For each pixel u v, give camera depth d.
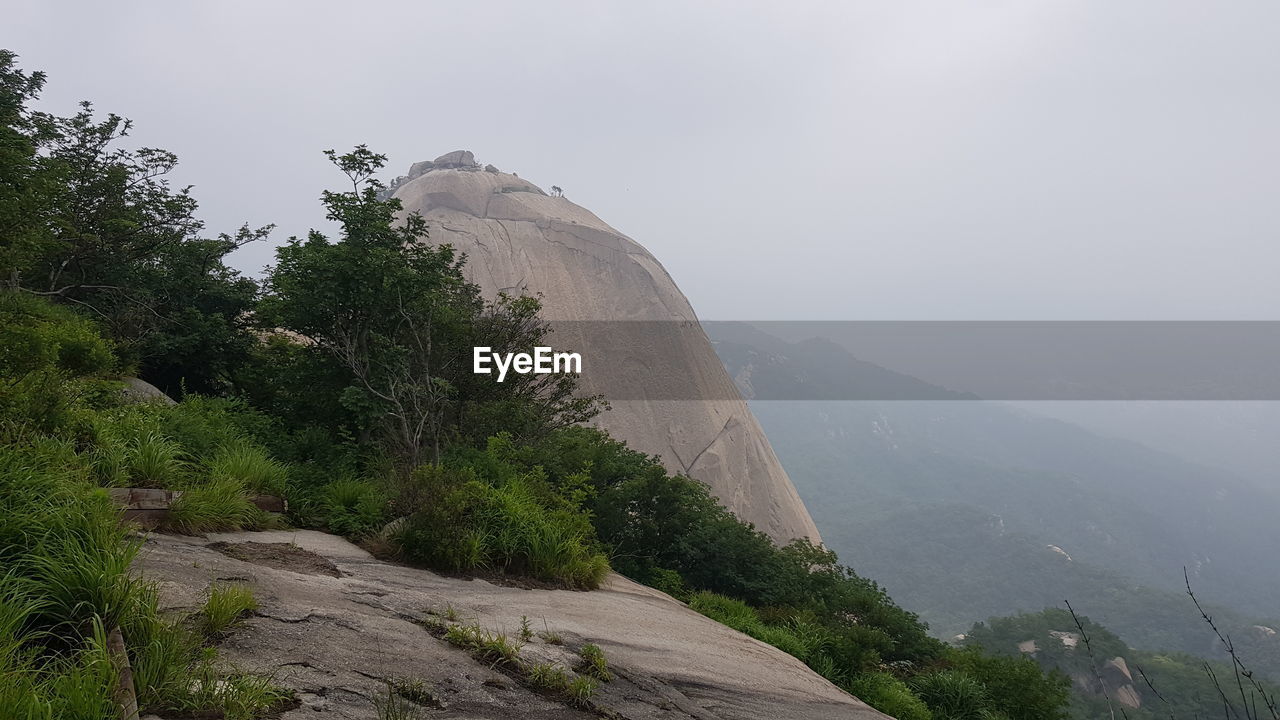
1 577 3.77
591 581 9.26
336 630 4.83
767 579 23.25
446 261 16.45
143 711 3.21
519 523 8.88
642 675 5.96
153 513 6.53
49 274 21.89
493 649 5.22
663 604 9.90
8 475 4.66
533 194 107.19
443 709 4.06
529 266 92.19
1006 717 16.36
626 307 91.75
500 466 12.57
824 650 14.41
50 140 22.02
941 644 22.41
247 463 8.94
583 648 6.04
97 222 22.80
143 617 3.81
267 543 7.06
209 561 5.66
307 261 14.34
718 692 6.31
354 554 7.68
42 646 3.36
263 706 3.46
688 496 22.89
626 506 20.89
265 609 4.80
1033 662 18.16
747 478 84.62
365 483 10.07
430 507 8.27
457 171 105.38
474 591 7.34
